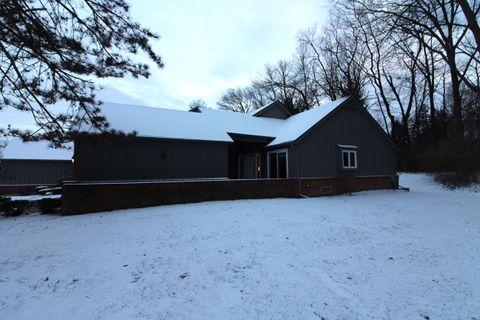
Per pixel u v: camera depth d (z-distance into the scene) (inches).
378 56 1040.8
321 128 581.6
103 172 425.7
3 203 337.1
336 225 284.0
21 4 214.1
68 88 273.9
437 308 133.5
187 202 423.5
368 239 241.4
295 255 198.5
